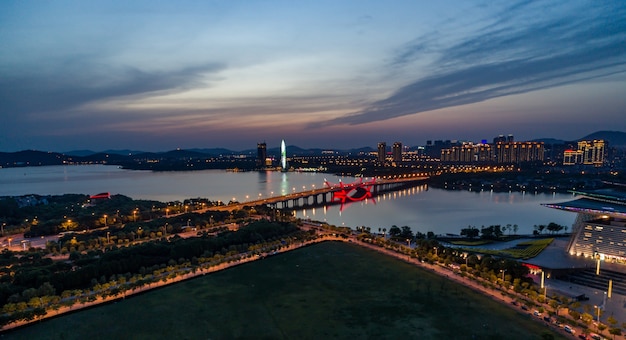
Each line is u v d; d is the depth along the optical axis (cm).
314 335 14862
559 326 15512
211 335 14850
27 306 16800
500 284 19062
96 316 16462
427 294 18900
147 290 19425
